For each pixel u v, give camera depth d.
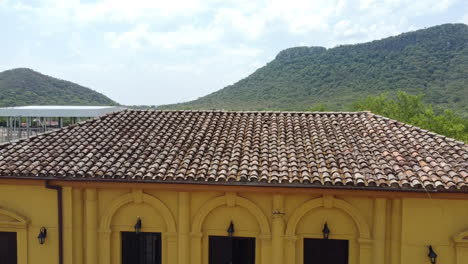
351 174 10.08
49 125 36.94
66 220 11.11
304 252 10.91
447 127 31.53
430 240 10.08
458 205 10.01
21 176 10.55
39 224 11.18
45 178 10.53
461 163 10.29
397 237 10.31
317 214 10.73
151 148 11.91
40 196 11.14
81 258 11.20
